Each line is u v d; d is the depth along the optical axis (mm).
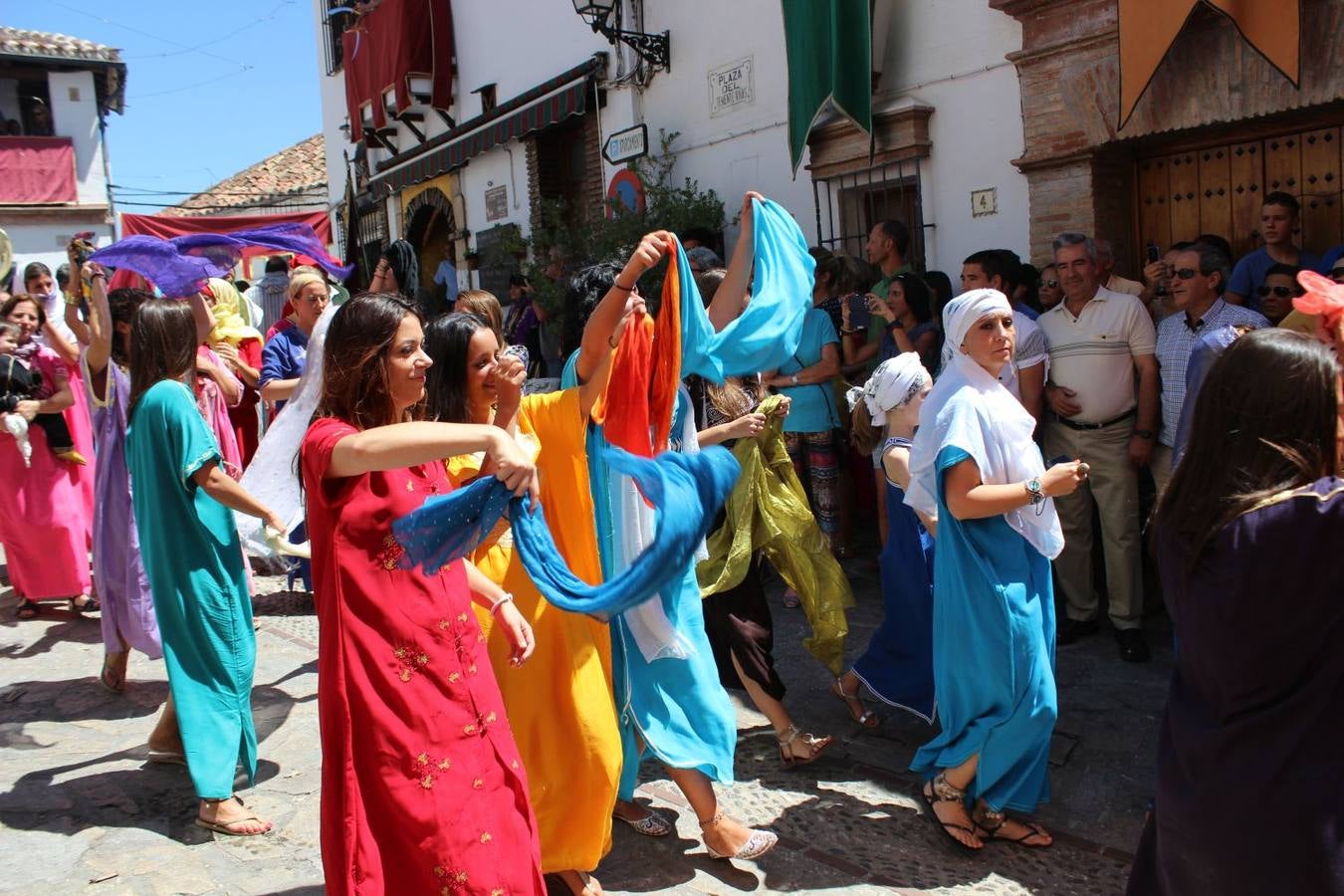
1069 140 6375
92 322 4922
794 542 4164
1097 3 6078
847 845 3490
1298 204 5914
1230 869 1896
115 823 3807
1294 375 1927
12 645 6023
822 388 6281
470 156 11961
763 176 8625
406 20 12469
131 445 3719
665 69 9438
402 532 2215
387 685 2312
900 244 6836
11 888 3342
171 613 3686
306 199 24141
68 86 23359
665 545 2168
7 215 23125
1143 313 4914
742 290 3664
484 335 2984
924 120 7246
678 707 3301
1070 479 3066
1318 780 1825
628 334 3066
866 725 4391
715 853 3350
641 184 9484
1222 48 5684
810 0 7426
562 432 3094
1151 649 5078
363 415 2426
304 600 6727
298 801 3963
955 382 3311
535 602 3016
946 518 3297
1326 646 1841
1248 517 1906
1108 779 3848
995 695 3262
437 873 2314
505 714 2574
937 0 7105
